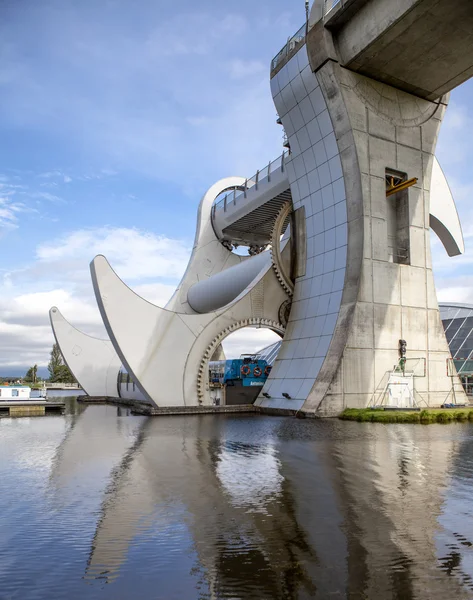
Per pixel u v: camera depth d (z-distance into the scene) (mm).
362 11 22031
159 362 24219
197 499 7883
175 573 5164
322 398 21078
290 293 27312
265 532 6340
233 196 36688
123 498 7984
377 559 5457
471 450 12164
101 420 21484
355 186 23219
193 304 35594
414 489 8383
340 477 9297
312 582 4926
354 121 23391
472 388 31422
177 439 14617
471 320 35719
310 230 25984
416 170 25328
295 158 26781
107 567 5324
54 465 10797
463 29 20766
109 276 23578
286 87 26156
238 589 4789
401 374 22562
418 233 25156
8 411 27516
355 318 22203
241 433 15859
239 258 39344
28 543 6039
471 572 5125
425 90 25234
